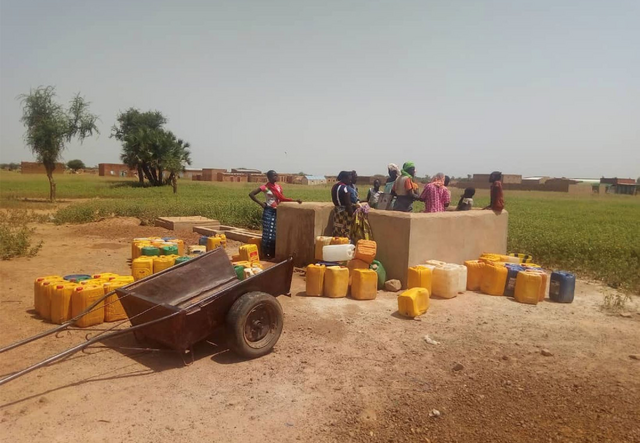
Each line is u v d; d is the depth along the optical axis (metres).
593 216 28.45
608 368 5.35
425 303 7.12
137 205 22.70
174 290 6.33
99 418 4.14
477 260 9.16
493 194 10.33
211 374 5.02
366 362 5.39
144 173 61.41
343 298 7.81
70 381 4.81
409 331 6.38
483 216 9.83
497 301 7.89
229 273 6.99
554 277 8.05
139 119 64.12
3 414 4.18
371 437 3.97
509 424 4.18
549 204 43.09
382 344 5.91
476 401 4.56
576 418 4.29
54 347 5.67
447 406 4.46
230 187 59.22
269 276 5.73
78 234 14.84
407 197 10.14
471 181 88.12
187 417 4.19
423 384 4.89
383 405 4.46
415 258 8.45
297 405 4.43
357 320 6.75
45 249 12.05
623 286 9.10
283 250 10.65
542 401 4.58
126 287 5.76
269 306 5.50
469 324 6.72
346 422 4.17
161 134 55.31
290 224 10.44
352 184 9.82
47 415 4.17
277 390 4.70
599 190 76.88
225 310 5.34
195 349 5.67
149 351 5.59
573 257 11.96
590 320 7.04
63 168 88.44
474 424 4.17
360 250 8.23
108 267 10.13
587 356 5.68
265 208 11.38
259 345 5.44
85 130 30.94
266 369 5.16
